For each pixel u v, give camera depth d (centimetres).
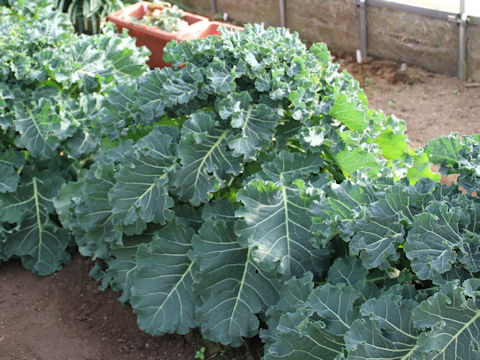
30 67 221
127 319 189
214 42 196
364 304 134
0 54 218
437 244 141
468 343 126
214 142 176
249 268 166
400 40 339
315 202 159
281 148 183
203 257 164
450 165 170
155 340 181
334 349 140
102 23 385
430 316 128
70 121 215
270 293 165
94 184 180
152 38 330
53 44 230
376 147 193
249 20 416
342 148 179
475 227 145
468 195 155
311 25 379
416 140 280
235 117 174
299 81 183
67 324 189
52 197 212
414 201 152
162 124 194
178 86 184
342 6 351
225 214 173
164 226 181
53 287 203
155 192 172
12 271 209
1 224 204
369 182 163
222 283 165
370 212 149
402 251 153
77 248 215
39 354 177
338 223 152
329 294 143
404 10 327
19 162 212
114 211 172
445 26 315
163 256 172
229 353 175
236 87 187
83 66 235
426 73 333
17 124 210
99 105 223
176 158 173
